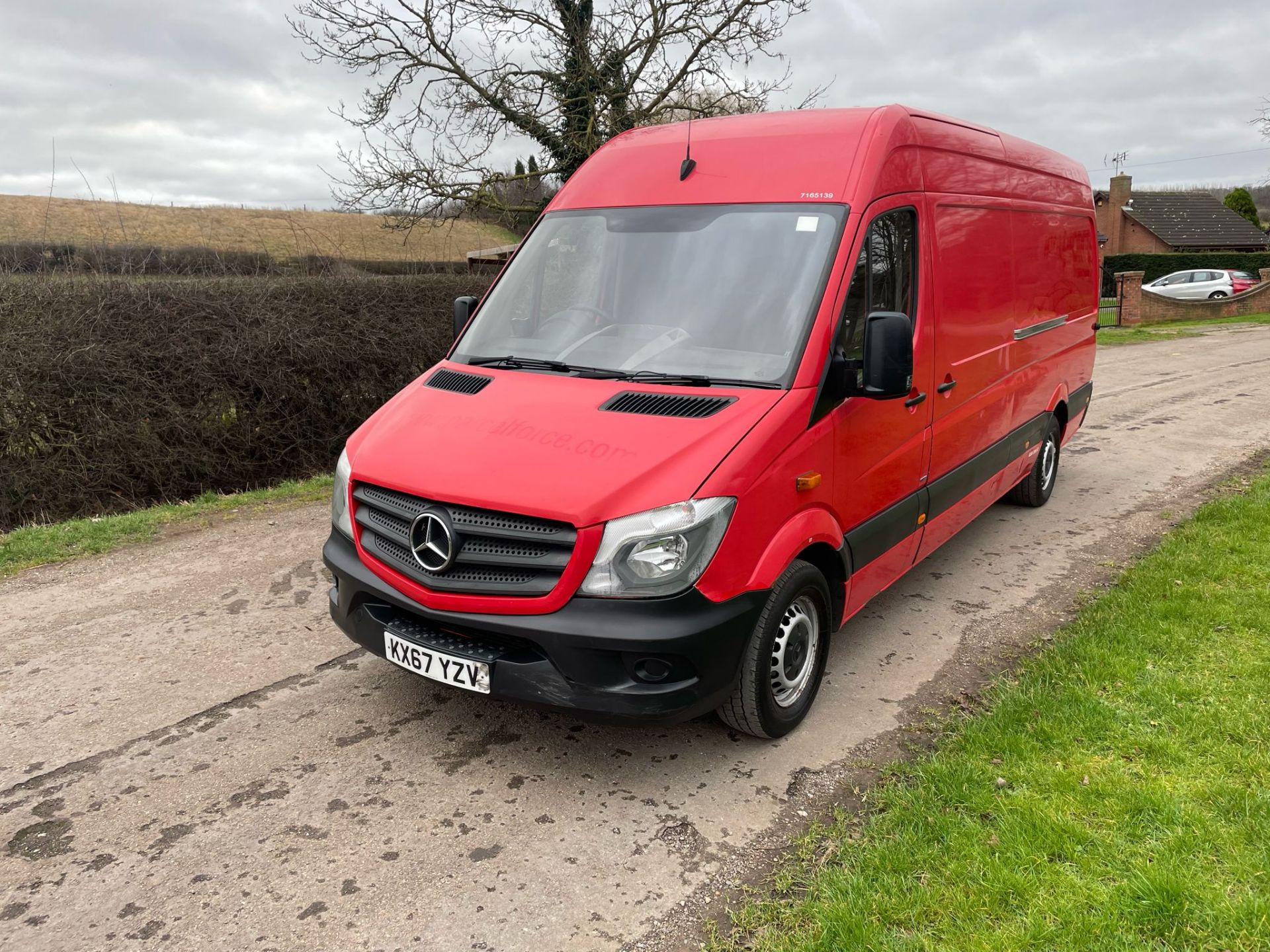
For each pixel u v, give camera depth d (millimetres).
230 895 2852
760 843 3086
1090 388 7965
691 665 3115
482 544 3229
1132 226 51031
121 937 2680
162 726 3889
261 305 8320
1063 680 4023
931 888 2729
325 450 9000
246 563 5973
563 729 3855
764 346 3602
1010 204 5594
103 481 7504
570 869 2965
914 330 4328
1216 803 3064
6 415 7051
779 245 3816
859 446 3869
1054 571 5766
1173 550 5688
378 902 2814
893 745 3709
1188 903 2596
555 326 4129
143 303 7602
